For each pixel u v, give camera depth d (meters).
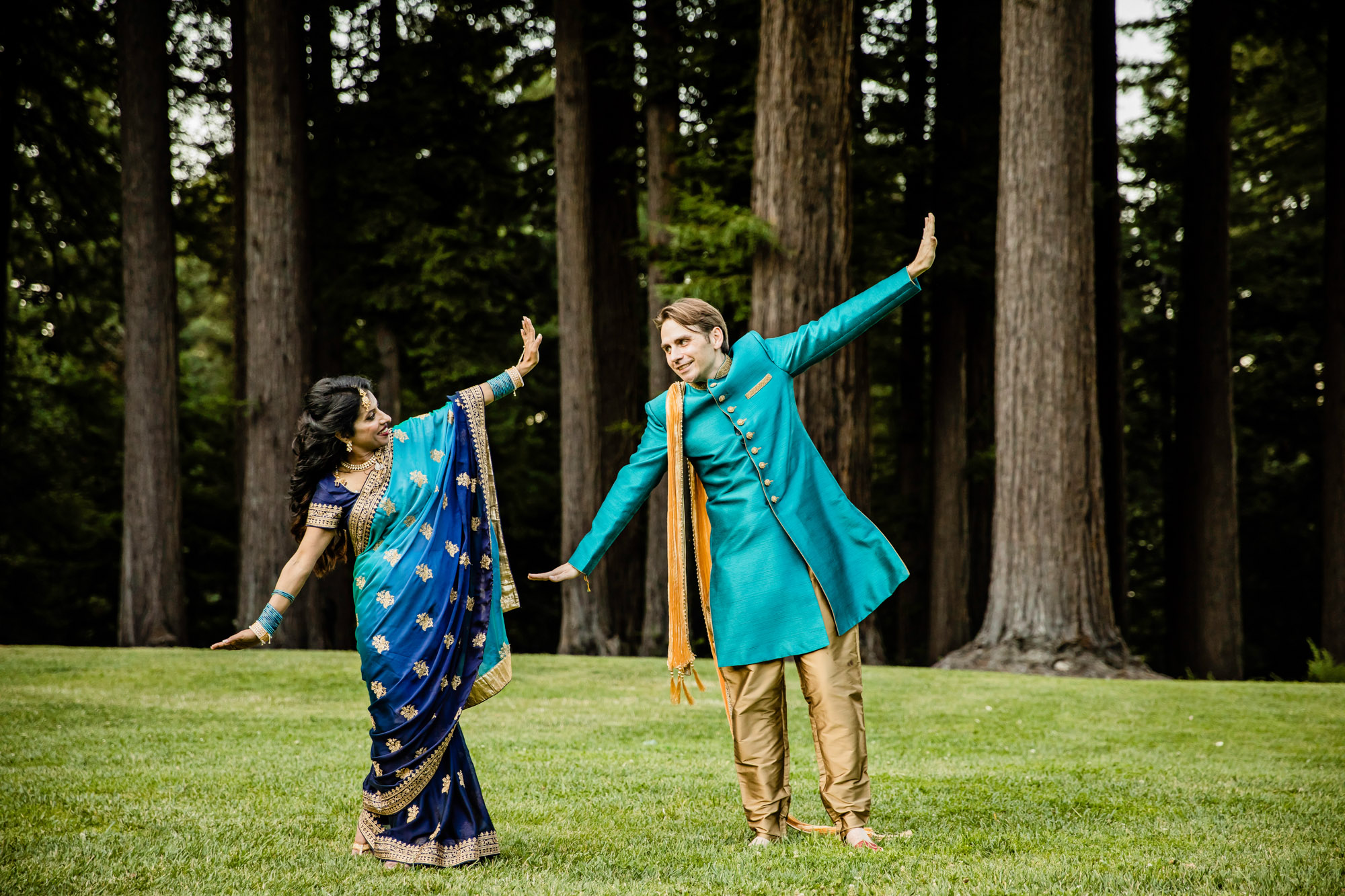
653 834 3.52
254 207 15.66
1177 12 20.88
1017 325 11.92
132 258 16.22
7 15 18.86
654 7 16.17
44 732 6.00
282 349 15.55
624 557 18.38
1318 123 22.95
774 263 11.93
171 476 16.27
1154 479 25.34
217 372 33.72
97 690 8.22
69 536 22.25
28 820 3.67
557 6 16.47
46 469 22.62
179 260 31.75
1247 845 3.34
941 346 18.92
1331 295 18.09
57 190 21.38
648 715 7.19
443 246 17.31
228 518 22.78
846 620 3.43
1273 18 19.83
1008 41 12.20
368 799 3.14
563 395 16.45
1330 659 14.98
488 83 20.09
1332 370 18.05
